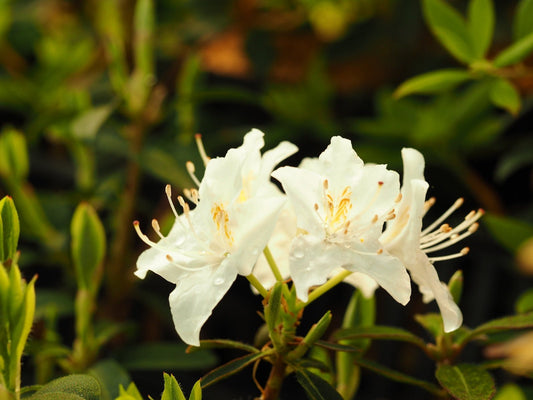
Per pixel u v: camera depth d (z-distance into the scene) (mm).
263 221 319
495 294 490
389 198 326
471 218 343
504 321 349
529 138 474
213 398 513
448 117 464
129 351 420
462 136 474
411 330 513
